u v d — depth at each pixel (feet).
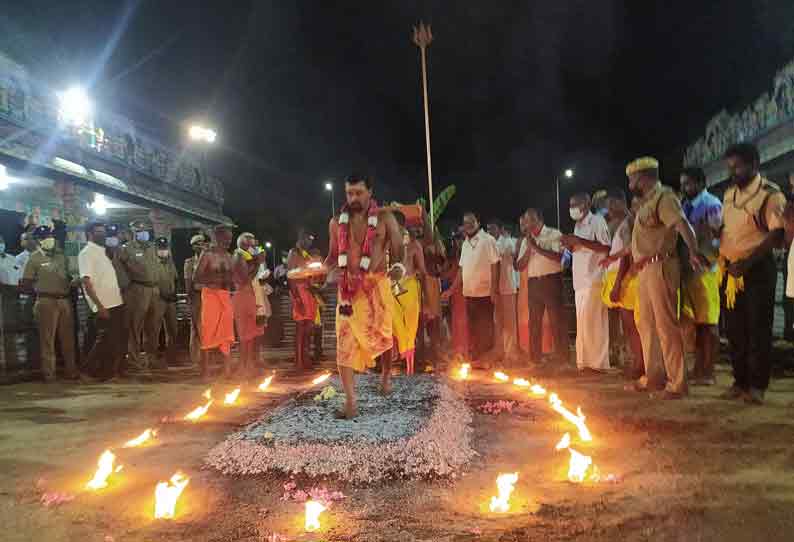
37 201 49.90
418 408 16.30
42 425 18.76
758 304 17.94
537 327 28.43
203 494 11.96
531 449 14.39
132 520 10.73
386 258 16.17
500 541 9.36
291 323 51.01
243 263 28.45
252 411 20.57
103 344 30.04
